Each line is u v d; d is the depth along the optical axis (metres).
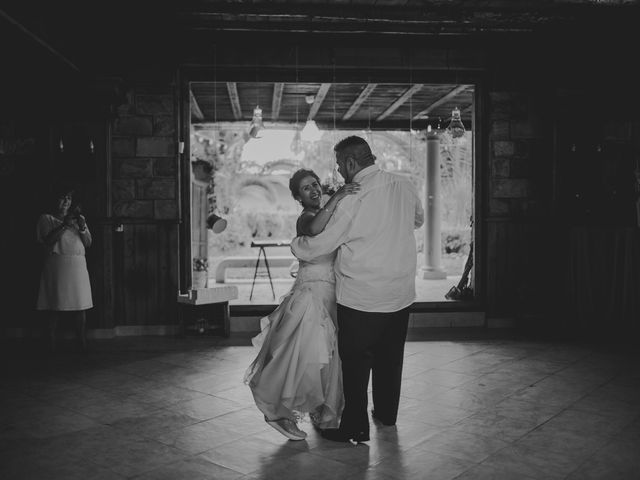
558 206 6.72
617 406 3.98
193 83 7.74
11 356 5.57
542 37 6.43
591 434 3.46
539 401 4.10
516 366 5.08
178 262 6.52
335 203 3.23
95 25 5.73
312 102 8.33
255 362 3.50
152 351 5.74
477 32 6.27
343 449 3.26
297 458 3.14
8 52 5.09
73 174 6.27
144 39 6.38
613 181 6.61
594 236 6.37
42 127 6.24
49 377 4.81
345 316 3.31
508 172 6.84
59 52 5.27
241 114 10.13
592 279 6.40
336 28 6.09
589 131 6.67
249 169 16.30
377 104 9.32
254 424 3.69
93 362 5.32
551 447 3.26
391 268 3.26
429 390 4.39
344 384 3.36
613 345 5.91
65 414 3.89
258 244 8.34
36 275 6.31
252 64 6.56
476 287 6.93
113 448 3.29
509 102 6.83
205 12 5.40
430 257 11.04
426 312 6.89
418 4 5.49
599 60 6.67
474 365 5.12
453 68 6.72
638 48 6.48
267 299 8.19
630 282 6.22
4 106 6.18
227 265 10.42
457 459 3.11
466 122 10.72
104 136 6.28
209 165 10.30
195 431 3.56
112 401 4.17
